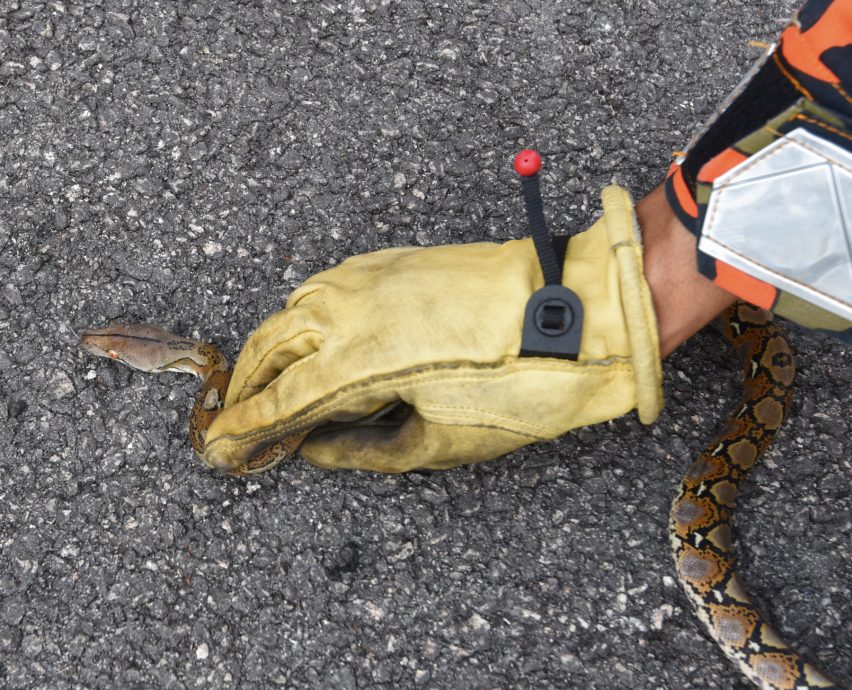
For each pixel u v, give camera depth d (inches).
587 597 43.1
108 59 50.3
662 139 49.0
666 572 43.3
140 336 45.8
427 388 39.7
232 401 42.8
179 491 44.7
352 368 40.0
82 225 48.1
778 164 36.2
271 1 51.1
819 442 44.6
